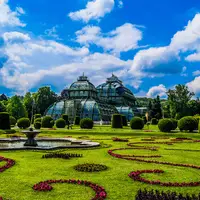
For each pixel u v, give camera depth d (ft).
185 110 299.99
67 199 31.58
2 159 55.26
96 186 35.94
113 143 91.40
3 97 458.50
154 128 185.78
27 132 82.89
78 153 66.44
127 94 395.55
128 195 33.19
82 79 331.57
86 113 281.13
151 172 45.21
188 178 41.78
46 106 368.48
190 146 83.82
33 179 40.11
